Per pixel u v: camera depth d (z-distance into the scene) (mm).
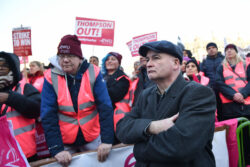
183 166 1269
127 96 3453
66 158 1967
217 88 4180
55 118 2092
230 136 2684
